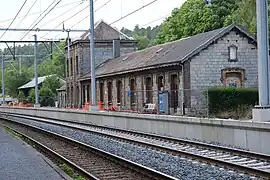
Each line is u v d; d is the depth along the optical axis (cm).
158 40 7312
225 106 2856
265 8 1598
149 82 3747
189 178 1158
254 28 4819
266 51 1592
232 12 5850
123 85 4244
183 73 3200
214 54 3284
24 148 1853
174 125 2200
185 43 3712
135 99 3959
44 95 7444
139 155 1606
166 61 3359
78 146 1891
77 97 5875
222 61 3294
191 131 2045
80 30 4003
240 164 1247
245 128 1627
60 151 1789
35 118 4397
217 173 1202
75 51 5856
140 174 1213
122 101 4275
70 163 1388
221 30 3331
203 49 3247
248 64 3366
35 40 4650
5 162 1459
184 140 1894
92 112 3344
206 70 3259
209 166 1318
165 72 3447
